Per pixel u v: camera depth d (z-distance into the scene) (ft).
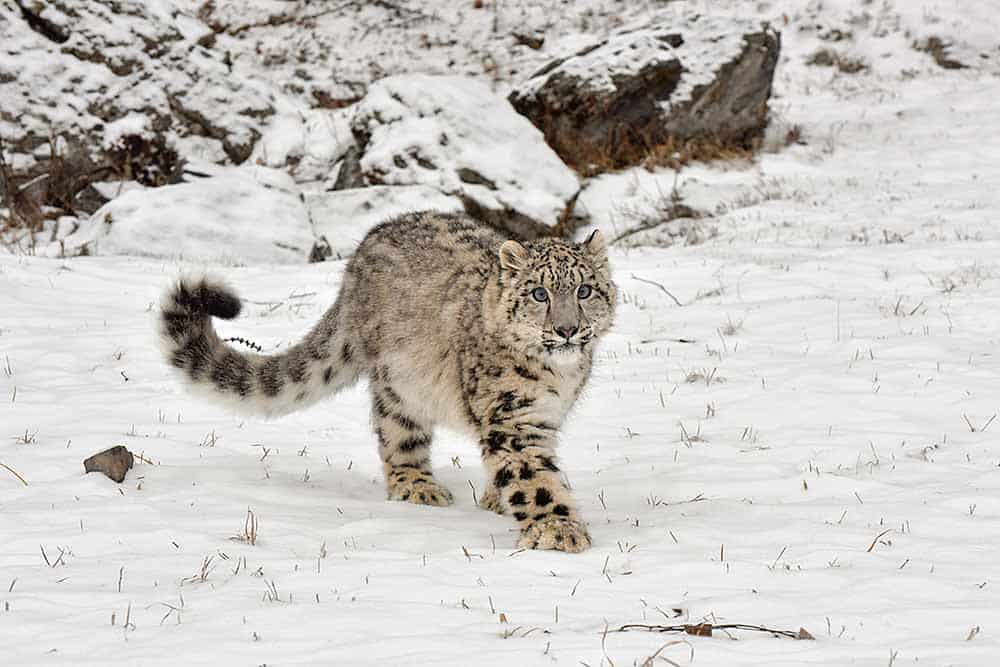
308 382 35.04
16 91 75.87
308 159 79.56
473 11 114.83
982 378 42.39
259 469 34.60
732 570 25.05
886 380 42.68
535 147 79.25
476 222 34.47
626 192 82.79
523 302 28.78
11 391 41.39
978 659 19.76
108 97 77.30
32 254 66.69
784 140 95.20
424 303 31.81
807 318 52.03
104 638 20.76
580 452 36.91
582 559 26.32
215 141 79.10
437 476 36.01
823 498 31.27
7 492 30.78
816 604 22.86
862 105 105.19
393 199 74.08
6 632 21.03
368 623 21.58
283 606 22.53
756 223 73.92
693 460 35.47
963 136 94.38
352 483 34.50
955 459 34.32
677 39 92.12
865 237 67.82
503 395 29.48
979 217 71.26
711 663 19.66
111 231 67.15
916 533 27.96
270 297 58.03
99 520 28.53
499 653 20.03
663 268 62.95
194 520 29.07
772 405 40.55
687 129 89.66
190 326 34.32
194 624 21.53
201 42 83.05
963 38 115.14
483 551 27.40
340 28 110.63
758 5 125.08
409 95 79.82
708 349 48.49
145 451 35.40
